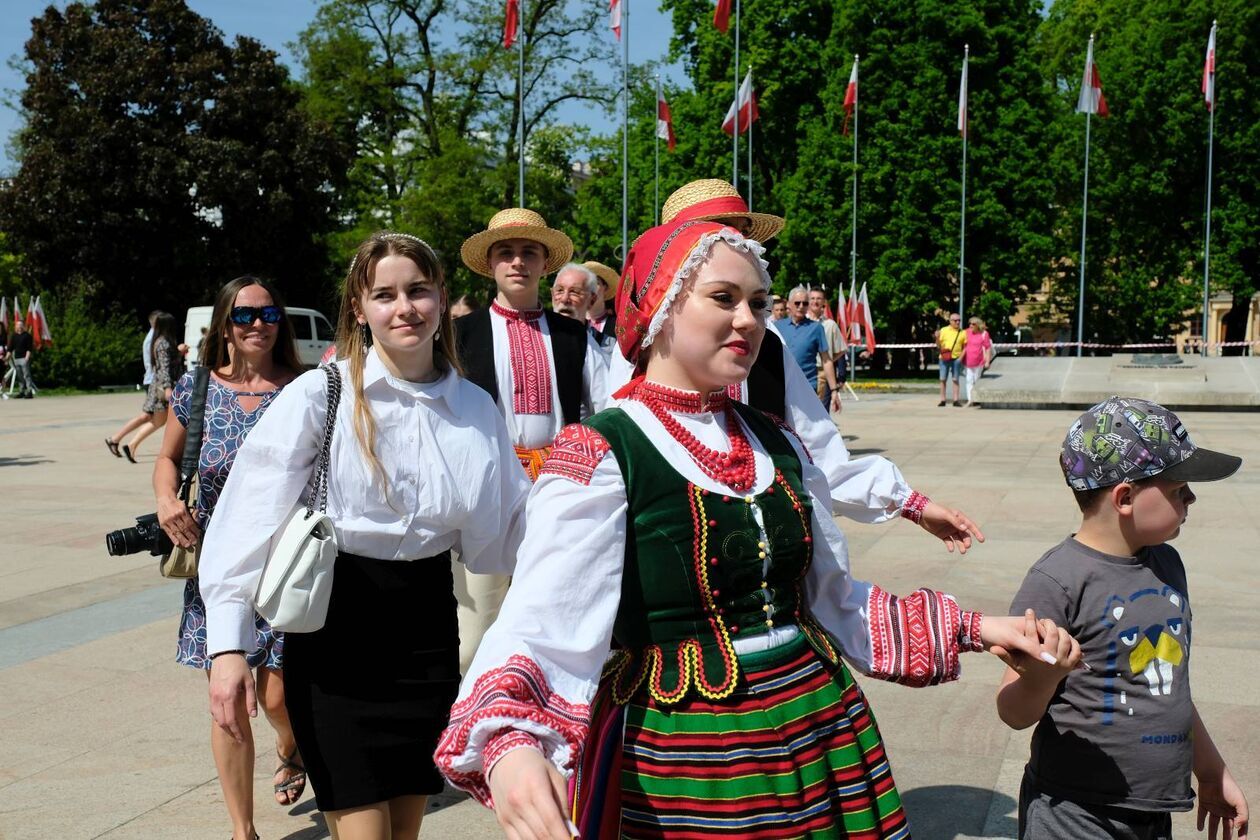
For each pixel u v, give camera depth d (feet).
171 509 11.51
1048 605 7.99
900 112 106.52
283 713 12.25
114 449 40.19
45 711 15.53
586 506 6.11
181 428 12.10
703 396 6.72
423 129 125.49
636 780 6.15
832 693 6.48
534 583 5.93
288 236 112.78
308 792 13.08
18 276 112.27
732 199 11.69
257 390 12.17
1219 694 15.17
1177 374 66.44
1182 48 111.45
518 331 15.17
